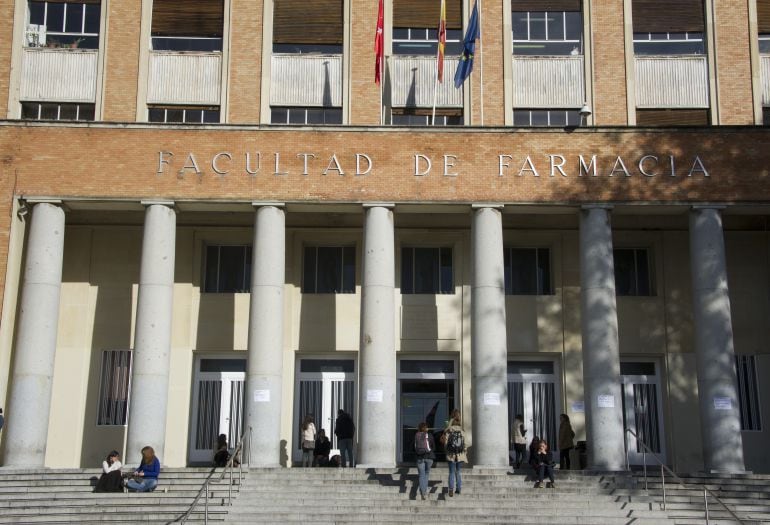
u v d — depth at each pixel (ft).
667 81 88.58
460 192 83.10
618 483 71.72
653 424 91.76
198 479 72.08
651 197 82.99
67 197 82.64
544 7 90.12
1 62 87.40
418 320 92.02
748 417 90.79
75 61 88.17
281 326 81.15
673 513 65.31
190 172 83.30
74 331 90.84
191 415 91.30
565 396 90.48
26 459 77.25
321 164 83.56
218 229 93.09
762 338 91.50
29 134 83.82
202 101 87.86
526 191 83.10
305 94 88.53
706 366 80.64
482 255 81.82
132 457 77.61
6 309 80.59
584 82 88.43
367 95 87.86
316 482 71.10
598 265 81.71
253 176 83.30
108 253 92.68
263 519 63.57
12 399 78.54
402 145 84.02
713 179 83.30
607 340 80.12
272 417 78.74
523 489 69.36
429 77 88.99
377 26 86.48
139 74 87.66
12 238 81.87
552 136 84.23
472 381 80.43
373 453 77.77
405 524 62.59
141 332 79.97
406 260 94.63
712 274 81.82
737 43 88.69
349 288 94.07
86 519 63.52
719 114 87.35
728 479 73.15
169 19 89.51
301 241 93.50
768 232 92.68
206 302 92.27
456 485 68.33
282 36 89.61
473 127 84.07
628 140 84.12
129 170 83.20
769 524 63.31
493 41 88.63
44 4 89.51
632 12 89.76
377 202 82.84
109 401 90.17
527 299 92.73
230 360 92.73
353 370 92.68
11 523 62.13
